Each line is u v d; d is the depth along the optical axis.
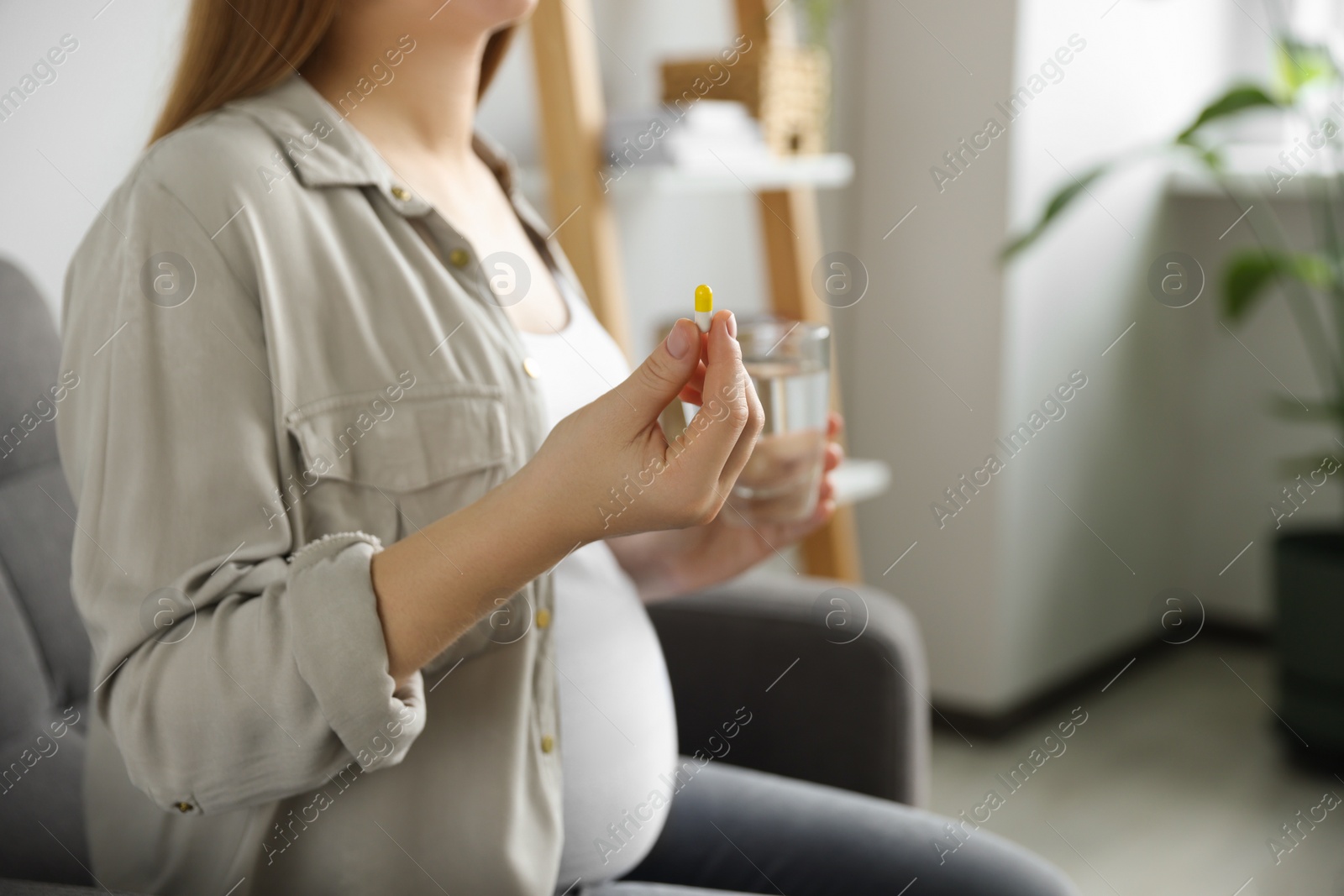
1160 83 2.58
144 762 0.62
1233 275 2.25
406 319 0.71
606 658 0.81
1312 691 2.24
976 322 2.29
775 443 0.83
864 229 2.41
